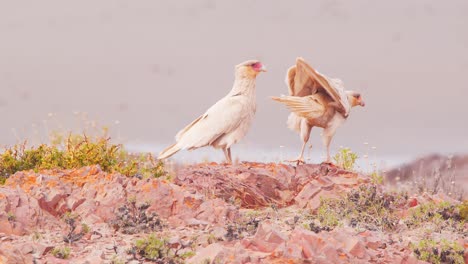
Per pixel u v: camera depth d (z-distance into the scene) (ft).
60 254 37.09
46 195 43.60
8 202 41.63
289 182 54.44
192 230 42.60
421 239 44.29
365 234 43.45
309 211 50.49
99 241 39.91
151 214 43.45
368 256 38.45
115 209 44.01
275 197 53.31
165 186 45.62
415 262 39.09
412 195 57.62
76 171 49.03
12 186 46.26
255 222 43.50
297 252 36.24
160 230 42.39
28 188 45.19
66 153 56.90
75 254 37.76
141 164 61.11
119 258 36.83
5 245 37.14
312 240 37.45
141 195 45.06
